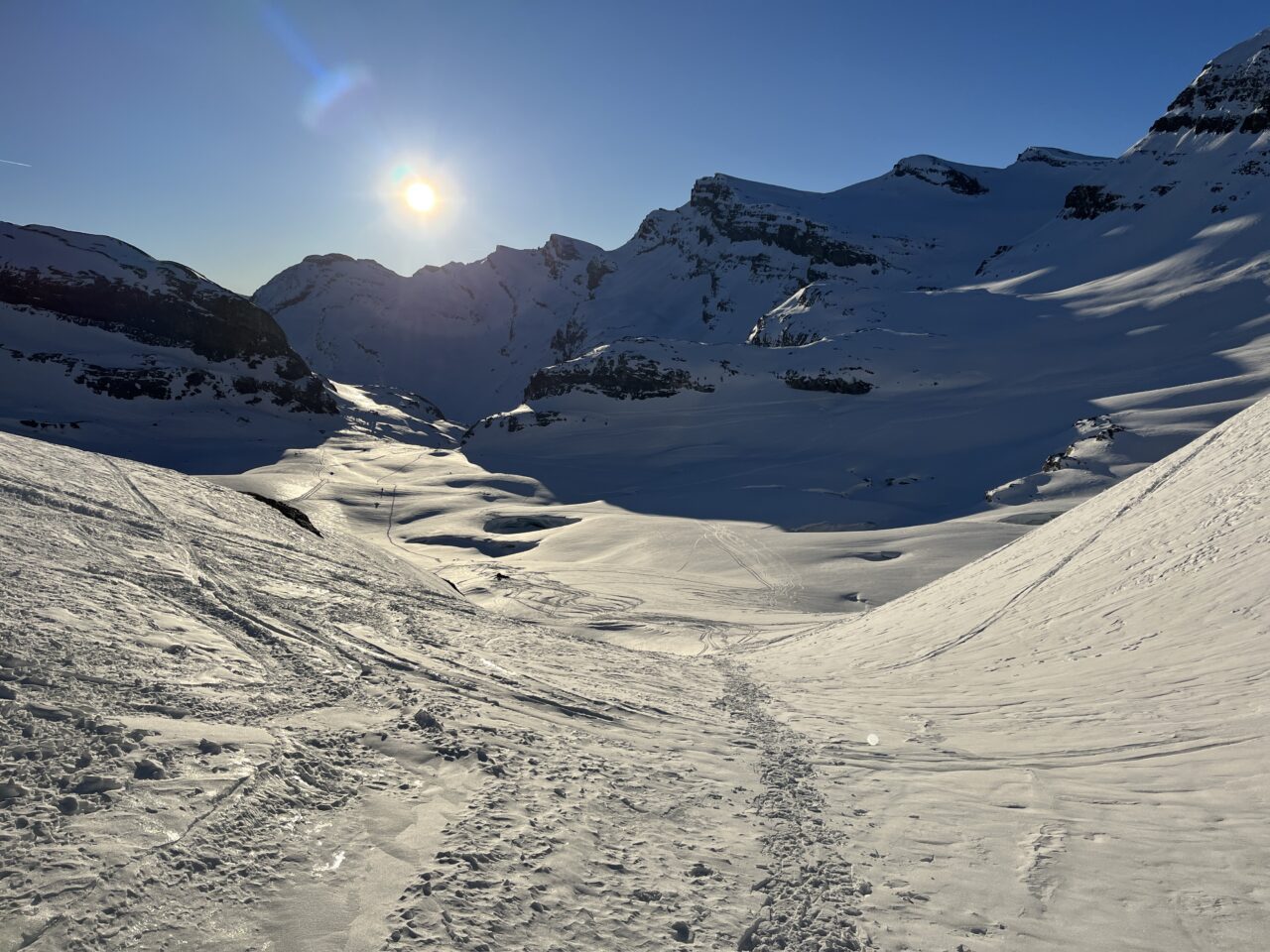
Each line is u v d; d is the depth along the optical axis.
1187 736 9.23
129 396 156.75
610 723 10.54
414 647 12.59
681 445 135.12
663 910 5.61
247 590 13.52
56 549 12.09
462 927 4.98
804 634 29.42
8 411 137.50
